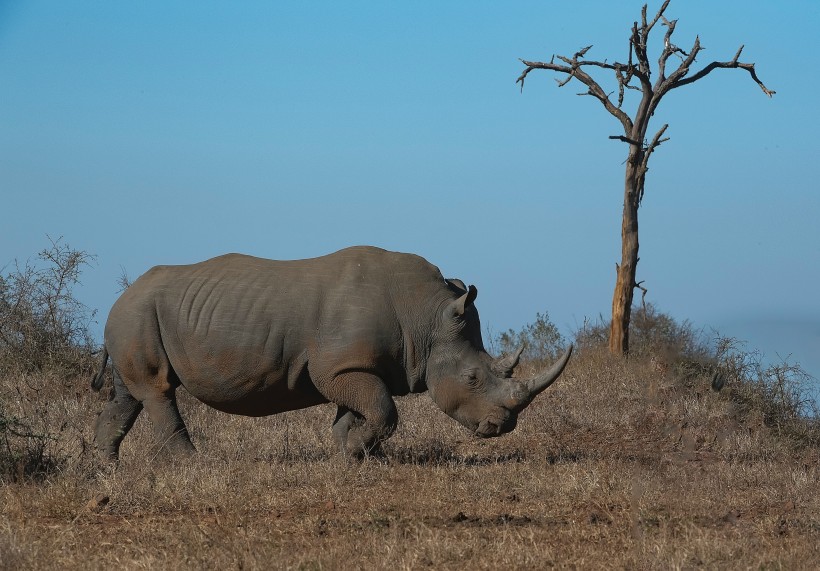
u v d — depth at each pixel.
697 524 18.81
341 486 22.14
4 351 37.88
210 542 16.97
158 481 21.53
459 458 26.14
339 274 25.23
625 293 47.38
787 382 31.42
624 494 21.11
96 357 38.09
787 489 21.77
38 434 24.92
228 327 25.09
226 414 31.86
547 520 19.34
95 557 16.23
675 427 28.70
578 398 34.62
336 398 24.92
